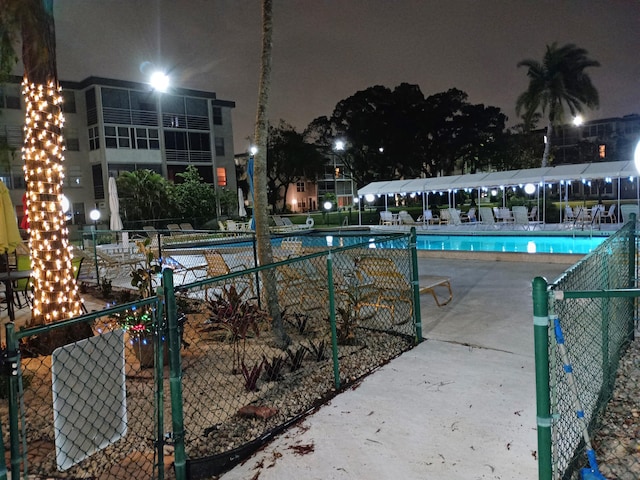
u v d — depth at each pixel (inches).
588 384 135.6
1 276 268.8
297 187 2266.2
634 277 215.9
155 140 1289.4
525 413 135.4
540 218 979.3
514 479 105.7
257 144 205.8
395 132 1545.3
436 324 230.8
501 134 1636.3
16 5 198.5
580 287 127.6
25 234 774.5
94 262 420.8
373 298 256.5
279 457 119.2
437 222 1011.3
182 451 113.1
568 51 1318.9
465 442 121.6
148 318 188.2
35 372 172.2
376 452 119.1
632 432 127.0
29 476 115.7
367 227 965.8
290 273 272.1
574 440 113.1
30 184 215.6
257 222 207.2
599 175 743.1
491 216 869.2
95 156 1230.9
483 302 270.8
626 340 195.8
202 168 1390.3
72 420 109.5
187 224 1047.0
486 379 160.1
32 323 213.5
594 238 688.4
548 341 85.2
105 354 116.3
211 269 319.9
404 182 1023.0
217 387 167.3
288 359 188.9
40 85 214.5
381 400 147.9
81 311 227.8
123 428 120.0
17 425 87.4
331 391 158.4
